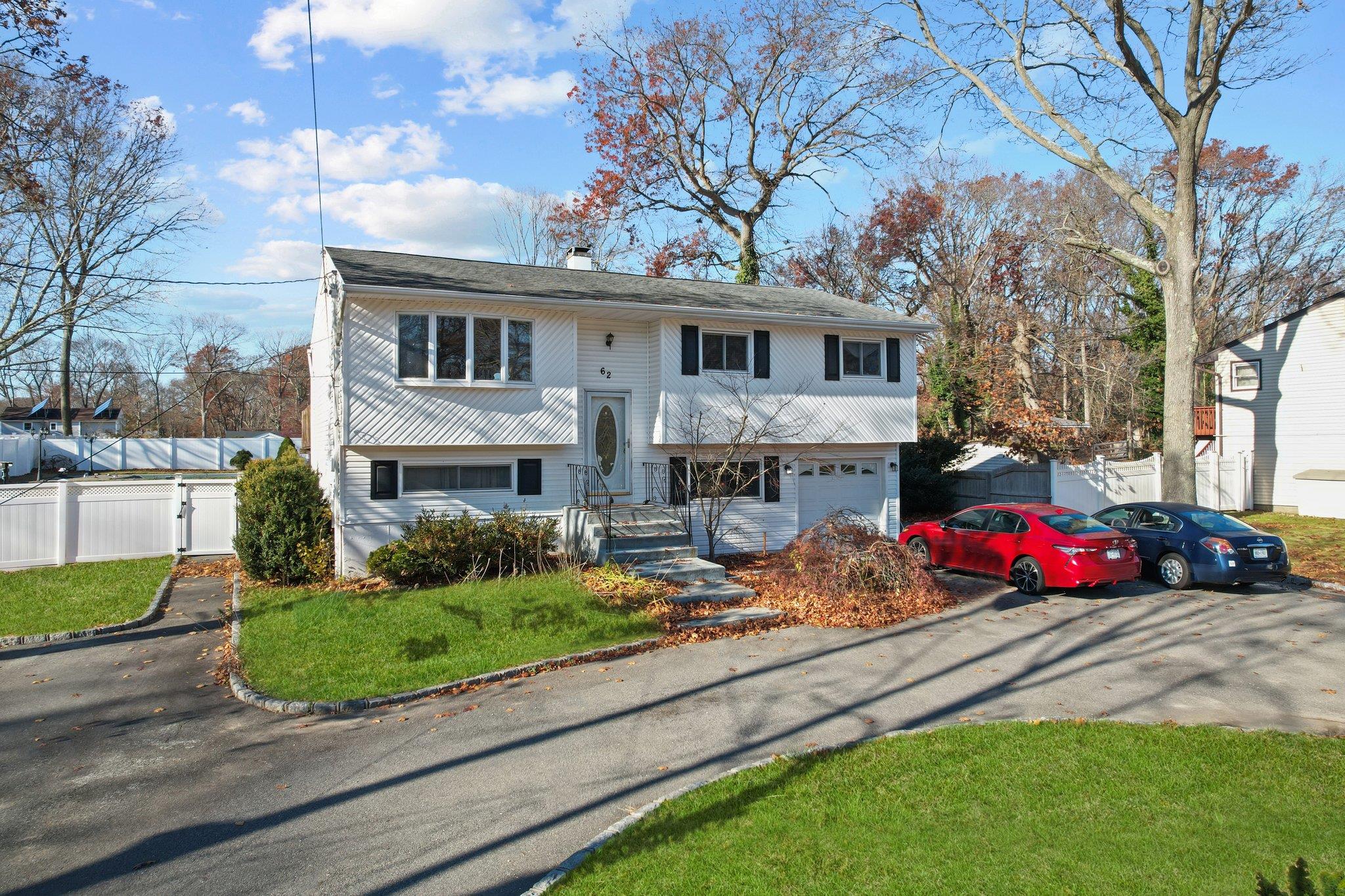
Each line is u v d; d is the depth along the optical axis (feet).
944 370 102.17
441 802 19.95
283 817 19.35
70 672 32.07
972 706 26.48
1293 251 134.31
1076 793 19.30
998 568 48.14
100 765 22.82
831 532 44.14
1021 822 17.79
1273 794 19.22
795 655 33.27
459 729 25.29
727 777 20.53
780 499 63.52
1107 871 15.66
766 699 27.58
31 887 16.30
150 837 18.42
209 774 22.13
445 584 44.78
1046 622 38.73
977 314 130.00
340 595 41.98
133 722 26.48
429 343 50.06
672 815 18.44
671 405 57.88
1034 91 71.46
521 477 54.70
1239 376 88.74
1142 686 28.58
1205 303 125.18
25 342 78.13
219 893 15.92
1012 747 22.27
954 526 52.37
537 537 48.16
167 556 57.82
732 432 59.88
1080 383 126.11
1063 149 72.59
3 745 24.47
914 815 18.21
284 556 47.37
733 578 49.26
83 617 39.52
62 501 54.54
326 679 29.84
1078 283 130.62
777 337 62.18
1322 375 81.30
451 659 32.07
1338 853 16.31
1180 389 68.69
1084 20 67.92
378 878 16.38
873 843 16.88
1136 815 18.13
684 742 23.68
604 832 17.88
